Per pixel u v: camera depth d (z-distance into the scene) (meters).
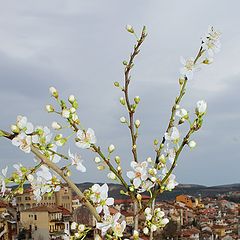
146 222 0.57
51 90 0.56
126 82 0.63
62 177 0.54
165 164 0.59
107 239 0.55
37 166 0.53
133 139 0.62
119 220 0.58
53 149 0.55
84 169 0.55
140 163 0.59
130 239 0.55
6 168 0.53
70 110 0.56
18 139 0.52
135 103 0.63
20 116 0.53
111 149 0.58
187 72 0.60
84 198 0.54
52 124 0.56
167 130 0.60
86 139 0.56
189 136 0.55
